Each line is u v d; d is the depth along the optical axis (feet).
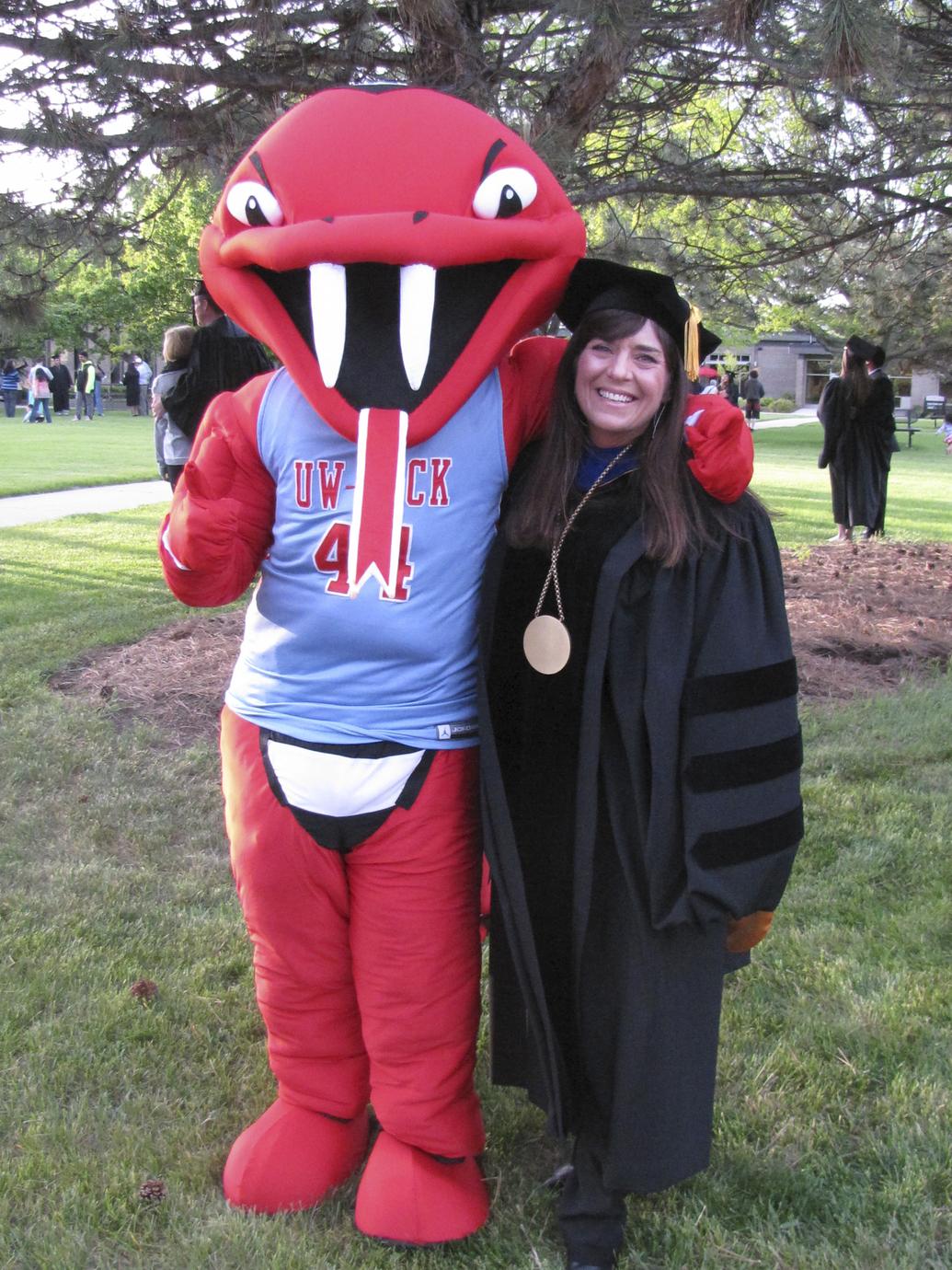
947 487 60.64
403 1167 8.44
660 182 21.56
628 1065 7.76
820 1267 8.00
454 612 8.01
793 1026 10.75
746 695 7.65
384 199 7.58
